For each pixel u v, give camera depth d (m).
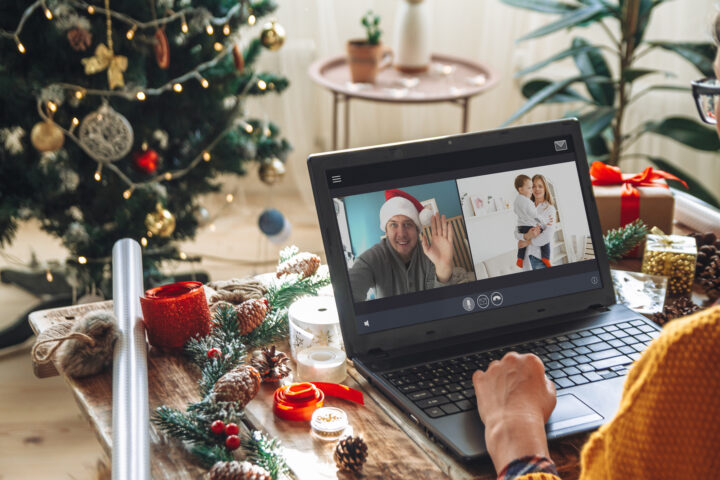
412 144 0.96
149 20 1.81
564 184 1.02
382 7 3.18
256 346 0.98
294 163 3.21
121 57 1.69
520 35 3.15
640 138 2.99
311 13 3.07
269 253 2.80
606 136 2.80
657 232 1.20
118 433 0.74
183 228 2.09
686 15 2.76
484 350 0.91
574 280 1.01
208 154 1.97
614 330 0.96
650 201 1.27
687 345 0.48
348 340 0.90
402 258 0.93
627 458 0.50
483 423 0.77
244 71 2.08
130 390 0.81
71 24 1.64
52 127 1.65
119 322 0.92
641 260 1.27
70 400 1.98
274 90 2.13
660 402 0.48
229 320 0.95
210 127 2.03
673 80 2.87
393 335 0.91
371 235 0.92
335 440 0.79
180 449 0.77
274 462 0.73
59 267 2.10
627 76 2.30
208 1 1.92
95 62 1.67
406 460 0.75
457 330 0.94
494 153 0.99
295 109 3.14
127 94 1.76
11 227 1.83
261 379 0.88
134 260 1.03
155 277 2.05
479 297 0.96
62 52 1.71
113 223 1.93
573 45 2.51
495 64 3.22
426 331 0.93
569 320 0.99
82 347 0.88
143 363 0.86
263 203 3.18
